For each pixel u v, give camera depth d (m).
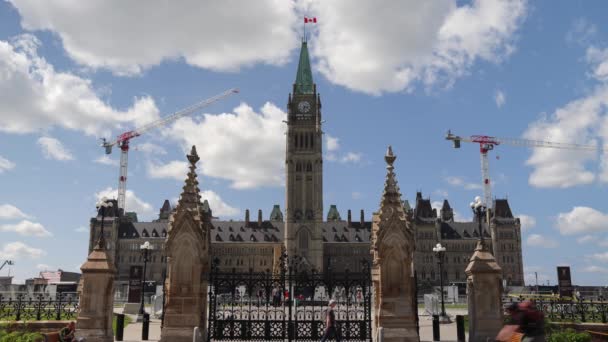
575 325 35.00
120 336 33.78
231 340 29.83
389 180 29.66
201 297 29.03
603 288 93.62
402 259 28.36
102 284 28.16
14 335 28.27
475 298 28.66
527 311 16.39
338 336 29.19
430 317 59.16
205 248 29.36
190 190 29.61
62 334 25.75
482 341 28.00
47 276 146.00
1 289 85.44
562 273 66.88
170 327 27.97
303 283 30.45
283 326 29.97
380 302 28.06
